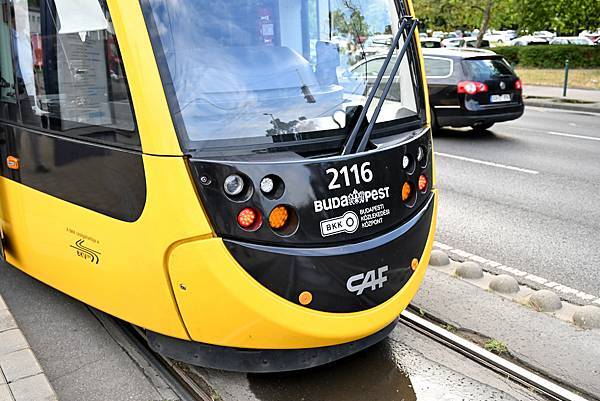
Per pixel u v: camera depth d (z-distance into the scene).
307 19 3.64
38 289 4.98
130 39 3.10
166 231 3.11
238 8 3.41
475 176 9.21
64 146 3.65
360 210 3.29
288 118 3.33
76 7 3.42
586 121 14.95
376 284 3.38
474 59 12.47
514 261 5.77
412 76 3.96
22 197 4.18
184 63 3.18
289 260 3.11
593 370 3.83
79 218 3.65
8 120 4.20
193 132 3.09
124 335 4.29
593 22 25.27
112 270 3.51
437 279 5.16
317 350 3.46
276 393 3.63
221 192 3.02
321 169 3.16
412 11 4.17
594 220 6.99
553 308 4.62
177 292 3.22
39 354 4.05
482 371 3.84
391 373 3.82
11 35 4.06
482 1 28.09
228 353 3.42
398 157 3.50
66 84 3.58
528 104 18.66
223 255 3.04
